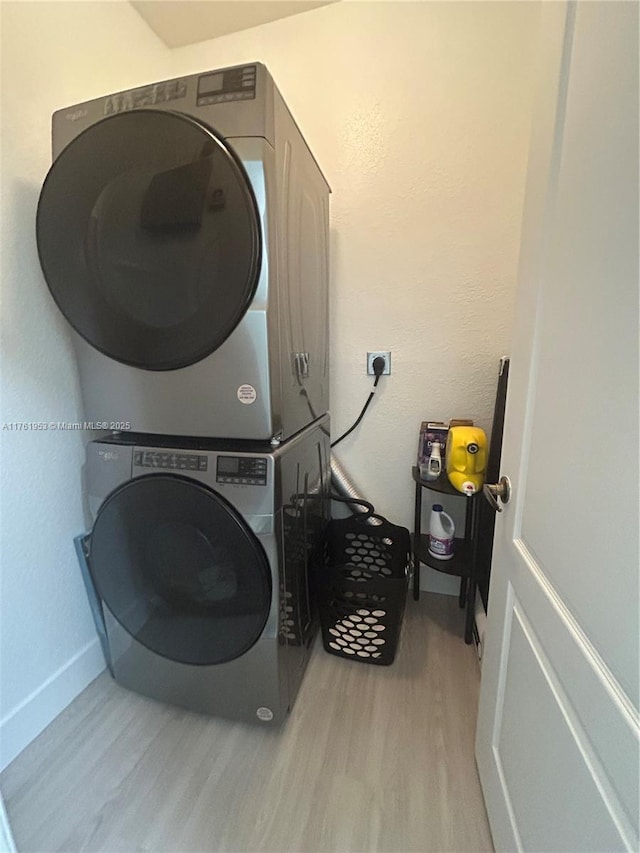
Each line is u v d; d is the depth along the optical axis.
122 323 1.09
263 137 0.94
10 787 1.13
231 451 1.11
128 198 1.02
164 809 1.08
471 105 1.56
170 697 1.35
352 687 1.44
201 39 1.76
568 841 0.63
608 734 0.54
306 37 1.65
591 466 0.60
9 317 1.17
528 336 0.85
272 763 1.19
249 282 0.99
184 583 1.20
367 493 1.93
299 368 1.29
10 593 1.20
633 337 0.50
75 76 1.34
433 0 1.52
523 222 0.89
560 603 0.69
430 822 1.04
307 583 1.44
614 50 0.56
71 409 1.37
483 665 1.12
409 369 1.78
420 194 1.65
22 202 1.18
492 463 1.62
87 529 1.46
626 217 0.52
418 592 1.89
